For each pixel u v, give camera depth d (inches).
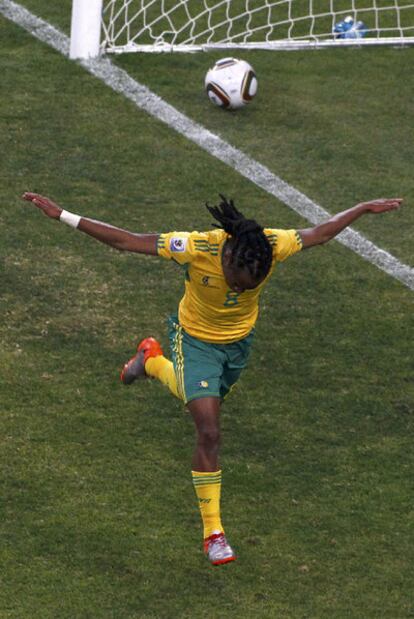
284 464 788.6
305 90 1342.3
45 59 1350.9
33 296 944.9
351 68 1405.0
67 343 895.1
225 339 700.0
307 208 1108.5
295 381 876.6
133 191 1110.4
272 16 1523.1
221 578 687.7
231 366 716.0
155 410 830.5
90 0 1336.1
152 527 720.3
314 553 711.7
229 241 655.8
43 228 1040.2
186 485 759.7
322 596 679.1
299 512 745.0
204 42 1438.2
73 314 929.5
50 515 721.0
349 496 762.2
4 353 874.1
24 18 1456.7
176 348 707.4
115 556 694.5
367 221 1105.4
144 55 1381.6
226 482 767.1
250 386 866.8
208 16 1505.9
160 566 691.4
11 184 1101.1
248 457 792.9
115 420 815.1
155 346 784.9
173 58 1384.1
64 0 1529.3
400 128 1274.6
